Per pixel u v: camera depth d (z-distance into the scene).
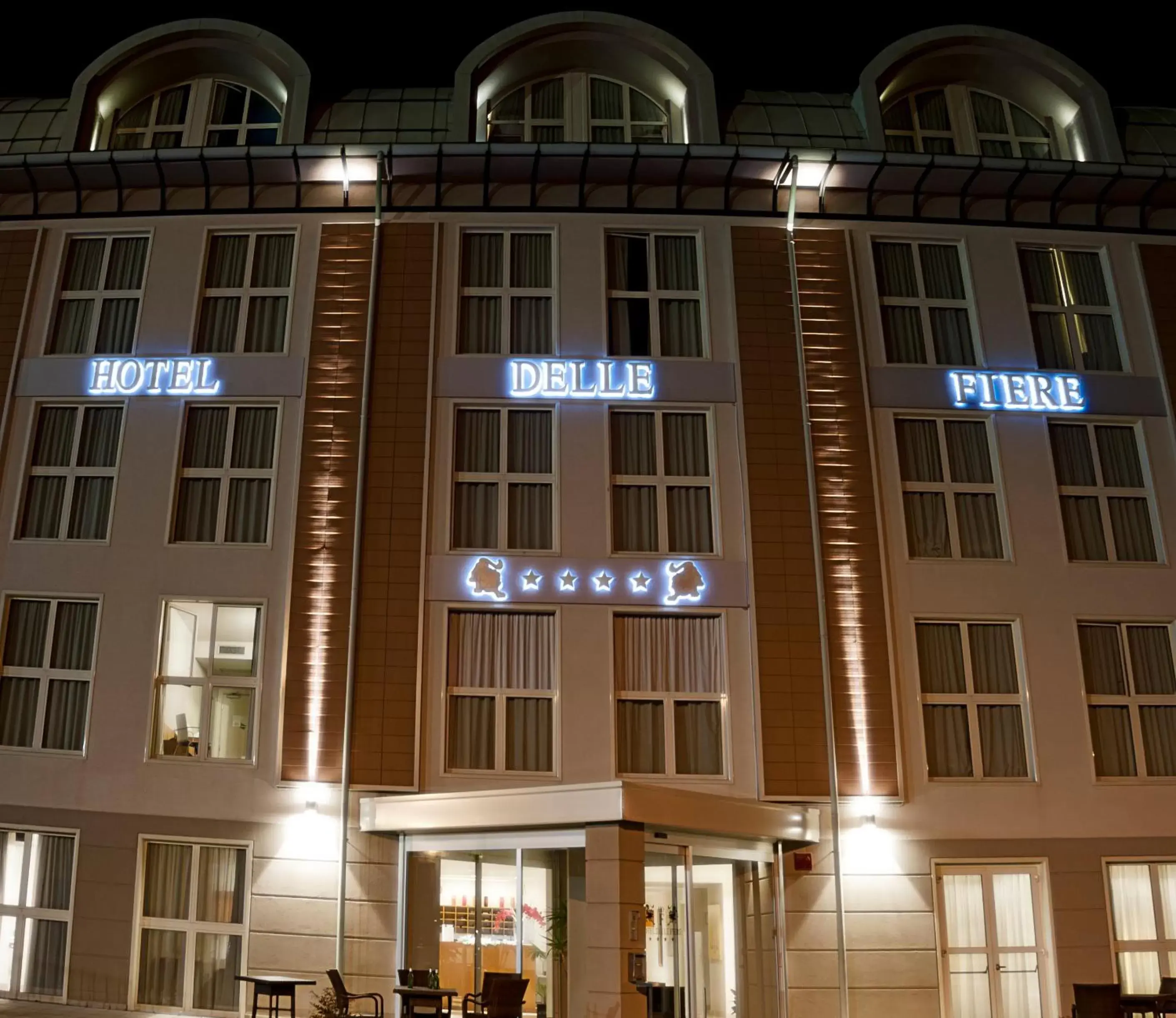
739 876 14.79
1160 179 17.86
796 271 17.66
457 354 17.16
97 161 17.30
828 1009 14.62
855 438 16.88
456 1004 13.85
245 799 15.16
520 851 13.93
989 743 15.96
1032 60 19.11
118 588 16.03
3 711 15.73
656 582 16.14
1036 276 18.33
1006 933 15.27
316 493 16.30
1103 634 16.59
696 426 17.12
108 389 16.95
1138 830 15.63
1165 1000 13.08
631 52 18.95
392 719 15.35
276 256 17.81
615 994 12.13
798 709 15.63
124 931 14.73
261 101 19.19
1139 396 17.59
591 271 17.61
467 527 16.47
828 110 19.17
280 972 14.54
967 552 16.73
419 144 17.19
